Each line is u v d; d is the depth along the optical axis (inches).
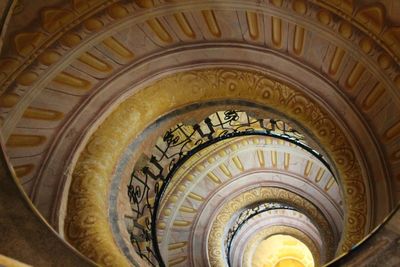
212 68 238.7
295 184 412.5
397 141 196.1
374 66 189.9
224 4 205.6
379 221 203.0
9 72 190.5
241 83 241.4
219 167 409.1
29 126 202.4
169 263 383.2
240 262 498.3
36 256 101.6
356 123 215.3
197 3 205.6
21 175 199.5
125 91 227.9
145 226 312.0
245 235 506.0
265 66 231.8
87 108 218.1
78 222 193.9
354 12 179.5
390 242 104.9
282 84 233.8
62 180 205.6
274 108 242.7
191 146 349.7
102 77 221.1
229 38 226.4
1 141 109.3
